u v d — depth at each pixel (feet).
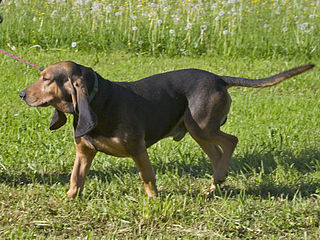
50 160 29.99
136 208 24.22
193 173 30.04
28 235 21.40
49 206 24.40
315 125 37.88
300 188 28.19
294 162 31.45
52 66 23.02
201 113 26.04
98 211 24.03
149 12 61.93
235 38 58.59
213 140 26.84
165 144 33.40
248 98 43.83
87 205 24.64
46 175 28.55
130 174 28.91
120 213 23.65
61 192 25.36
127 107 23.93
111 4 63.21
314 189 28.07
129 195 26.14
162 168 30.22
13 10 59.93
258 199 26.73
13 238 21.16
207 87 26.22
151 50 56.95
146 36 58.08
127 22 59.98
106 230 22.80
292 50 58.49
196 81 26.43
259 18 63.57
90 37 57.47
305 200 26.35
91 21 59.82
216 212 24.07
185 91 26.25
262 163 29.73
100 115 23.29
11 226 22.40
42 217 23.27
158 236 22.40
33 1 63.00
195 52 57.52
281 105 42.39
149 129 25.00
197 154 32.50
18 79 44.88
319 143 34.27
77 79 22.63
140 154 24.35
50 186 26.78
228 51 57.21
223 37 58.70
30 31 56.95
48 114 37.24
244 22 62.39
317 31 61.72
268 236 22.80
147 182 24.99
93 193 26.14
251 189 27.84
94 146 24.21
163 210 23.67
